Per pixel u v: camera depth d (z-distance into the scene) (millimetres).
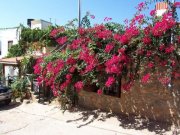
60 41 6102
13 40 14906
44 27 15008
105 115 5656
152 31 4391
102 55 4910
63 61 5562
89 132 4883
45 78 6117
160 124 4906
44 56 6477
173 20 4332
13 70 9383
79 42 5484
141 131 4730
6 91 7305
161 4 5434
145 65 4859
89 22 6090
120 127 5000
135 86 5324
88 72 5145
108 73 4859
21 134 5000
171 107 4836
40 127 5336
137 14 4746
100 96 5980
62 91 6238
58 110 6352
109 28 5312
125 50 4703
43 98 7387
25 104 7207
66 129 5121
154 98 5066
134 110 5395
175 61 4500
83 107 6320
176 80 4730
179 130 4625
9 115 6312
